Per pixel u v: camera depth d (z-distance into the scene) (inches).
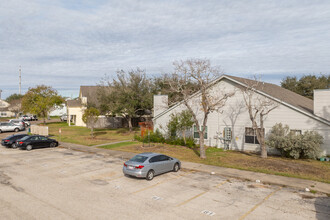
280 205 413.1
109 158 799.1
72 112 2028.8
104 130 1710.1
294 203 422.9
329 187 506.3
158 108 1189.7
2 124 1653.5
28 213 370.3
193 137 1077.8
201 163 723.4
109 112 1578.5
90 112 1299.2
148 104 1471.5
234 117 969.5
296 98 1106.1
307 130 794.2
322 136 776.9
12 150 968.3
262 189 499.2
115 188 496.7
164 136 1144.2
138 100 1477.6
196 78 840.3
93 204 409.1
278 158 799.7
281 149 816.9
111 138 1293.1
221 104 884.6
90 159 784.3
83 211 379.6
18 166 685.9
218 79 987.3
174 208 395.9
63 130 1699.1
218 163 719.1
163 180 557.9
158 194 462.9
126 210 385.7
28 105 1947.6
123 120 1964.8
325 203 424.8
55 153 895.7
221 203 420.2
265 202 426.3
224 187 510.3
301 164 709.9
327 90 778.2
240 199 440.1
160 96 1192.2
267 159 780.0
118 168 666.2
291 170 643.5
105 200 428.1
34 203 410.9
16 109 3221.0
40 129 1392.7
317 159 770.8
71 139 1251.2
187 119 984.9
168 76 1578.5
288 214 376.5
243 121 946.7
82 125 2032.5
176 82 915.4
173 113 1114.7
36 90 1962.4
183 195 458.6
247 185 526.0
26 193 460.4
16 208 389.1
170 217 361.4
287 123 849.5
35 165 699.4
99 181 545.0
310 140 745.6
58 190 480.1
